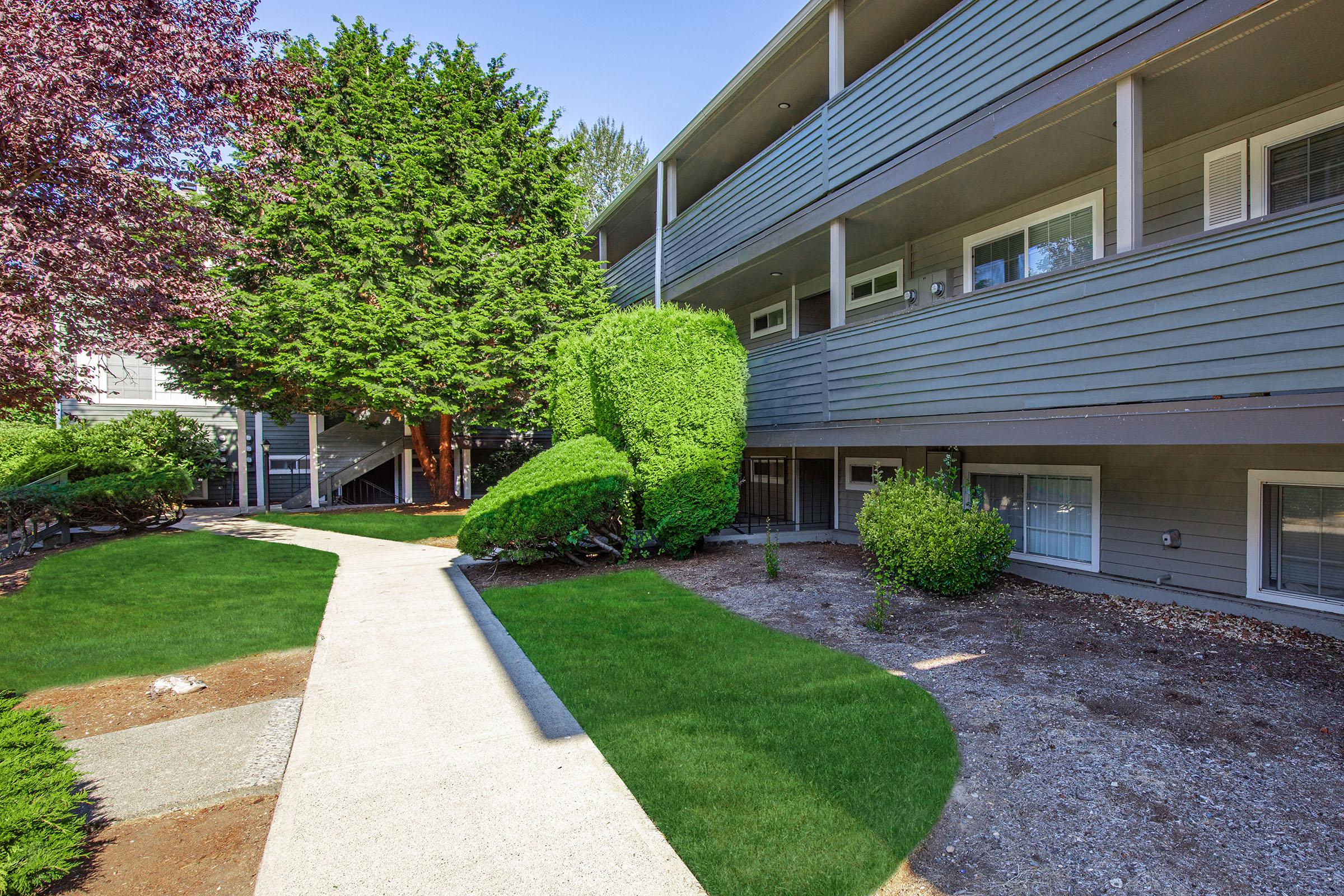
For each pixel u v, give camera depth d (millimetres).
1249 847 2752
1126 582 6707
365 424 17438
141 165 7527
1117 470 6961
